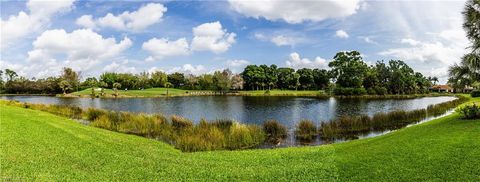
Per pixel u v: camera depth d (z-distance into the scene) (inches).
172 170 511.5
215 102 2765.7
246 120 1512.1
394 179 424.2
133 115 1163.3
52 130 804.0
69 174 462.0
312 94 4227.4
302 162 565.3
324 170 503.2
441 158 478.3
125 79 5093.5
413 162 478.3
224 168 531.2
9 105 1679.4
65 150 597.3
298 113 1825.8
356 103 2672.2
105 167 510.0
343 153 606.5
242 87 5605.3
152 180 460.4
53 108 1561.3
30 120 974.4
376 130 1131.9
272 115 1720.0
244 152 671.8
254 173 501.7
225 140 823.1
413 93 4899.1
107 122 1073.5
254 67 5684.1
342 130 1087.6
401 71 4781.0
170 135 920.3
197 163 562.3
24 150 575.5
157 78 5383.9
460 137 590.6
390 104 2598.4
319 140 952.9
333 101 2920.8
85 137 747.4
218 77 4763.8
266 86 5748.0
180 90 5088.6
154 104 2541.8
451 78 924.6
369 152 575.2
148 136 944.3
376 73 4682.6
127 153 613.9
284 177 479.2
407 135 701.9
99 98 3452.3
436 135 640.4
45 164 501.7
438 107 1685.5
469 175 407.8
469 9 856.9
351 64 4178.2
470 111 839.7
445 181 399.9
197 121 1480.1
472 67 860.6
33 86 4948.3
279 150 691.4
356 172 472.1
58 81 4731.8
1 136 674.2
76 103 2672.2
